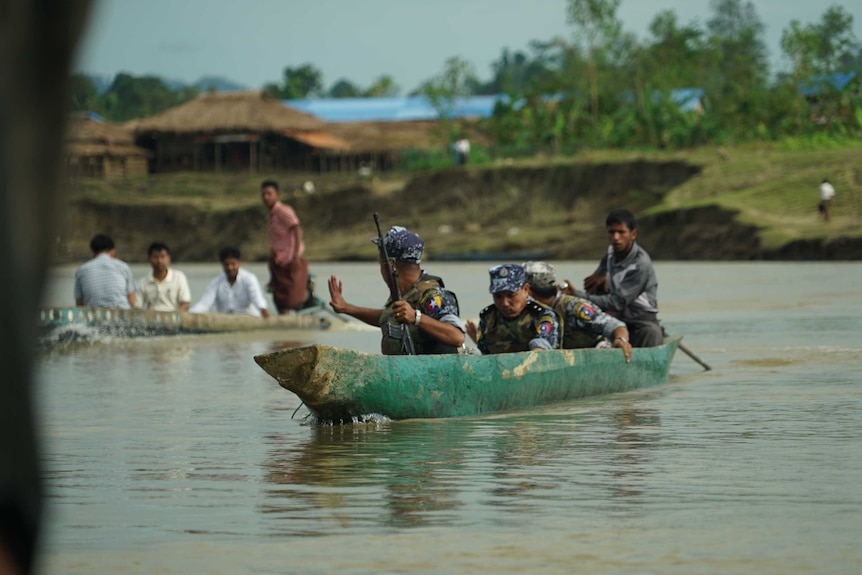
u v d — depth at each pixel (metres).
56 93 2.06
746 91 193.62
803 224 118.00
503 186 164.25
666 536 12.10
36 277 2.06
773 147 158.62
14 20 2.02
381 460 17.62
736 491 14.73
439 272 106.25
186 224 182.00
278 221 50.94
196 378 31.36
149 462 17.72
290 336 45.88
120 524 13.01
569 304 27.27
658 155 157.38
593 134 175.00
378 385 21.33
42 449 2.22
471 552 11.43
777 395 25.86
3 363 2.03
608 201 153.38
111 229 184.38
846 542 11.77
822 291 67.12
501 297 25.14
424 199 171.25
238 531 12.57
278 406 25.08
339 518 13.27
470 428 21.12
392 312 23.17
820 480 15.50
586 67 184.88
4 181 2.02
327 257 153.75
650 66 191.50
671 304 59.31
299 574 10.57
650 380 28.23
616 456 17.75
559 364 24.73
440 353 23.30
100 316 42.66
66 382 30.44
